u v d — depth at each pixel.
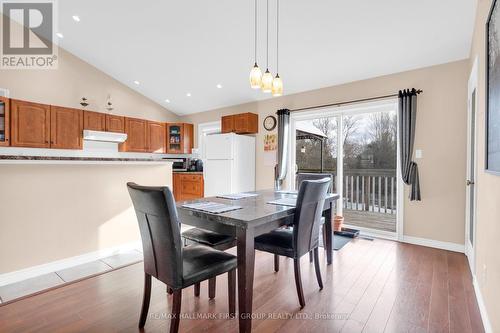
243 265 1.59
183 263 1.62
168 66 4.73
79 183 2.71
